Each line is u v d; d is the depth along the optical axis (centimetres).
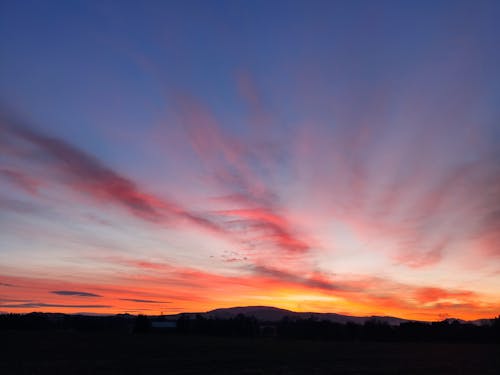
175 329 15388
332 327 14725
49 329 14612
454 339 12469
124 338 10019
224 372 3869
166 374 3662
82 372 3734
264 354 6219
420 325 13575
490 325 12875
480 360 5531
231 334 15050
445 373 3984
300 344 9406
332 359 5488
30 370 3838
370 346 9094
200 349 7069
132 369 4031
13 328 14650
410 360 5462
